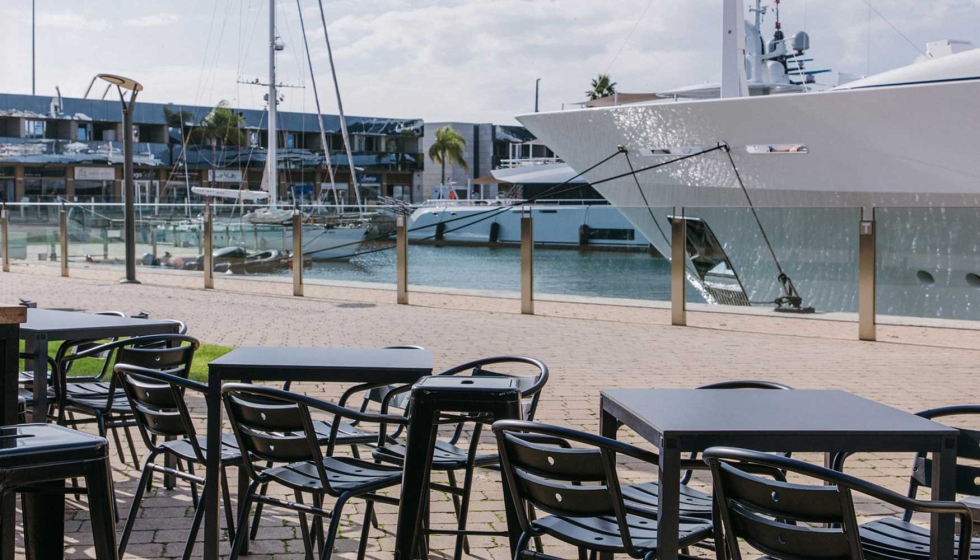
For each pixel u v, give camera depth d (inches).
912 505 95.0
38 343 182.1
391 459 160.6
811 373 368.8
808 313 538.9
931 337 475.5
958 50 657.6
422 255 682.8
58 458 87.7
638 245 585.3
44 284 737.6
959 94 474.0
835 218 526.3
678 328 513.3
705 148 588.7
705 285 565.6
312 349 164.7
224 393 141.7
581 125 660.7
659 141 615.8
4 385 122.0
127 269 745.0
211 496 144.4
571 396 311.9
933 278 502.9
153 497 194.5
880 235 518.6
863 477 217.2
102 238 829.2
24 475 86.0
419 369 144.3
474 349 422.6
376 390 183.3
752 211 550.9
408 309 592.4
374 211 697.0
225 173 2883.9
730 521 106.0
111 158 2709.2
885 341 466.0
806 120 532.4
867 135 513.3
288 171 2979.8
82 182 2706.7
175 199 2832.2
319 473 135.0
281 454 138.4
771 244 549.3
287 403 154.3
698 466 116.1
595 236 601.3
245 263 742.5
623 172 652.7
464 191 3383.4
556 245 616.4
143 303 604.4
